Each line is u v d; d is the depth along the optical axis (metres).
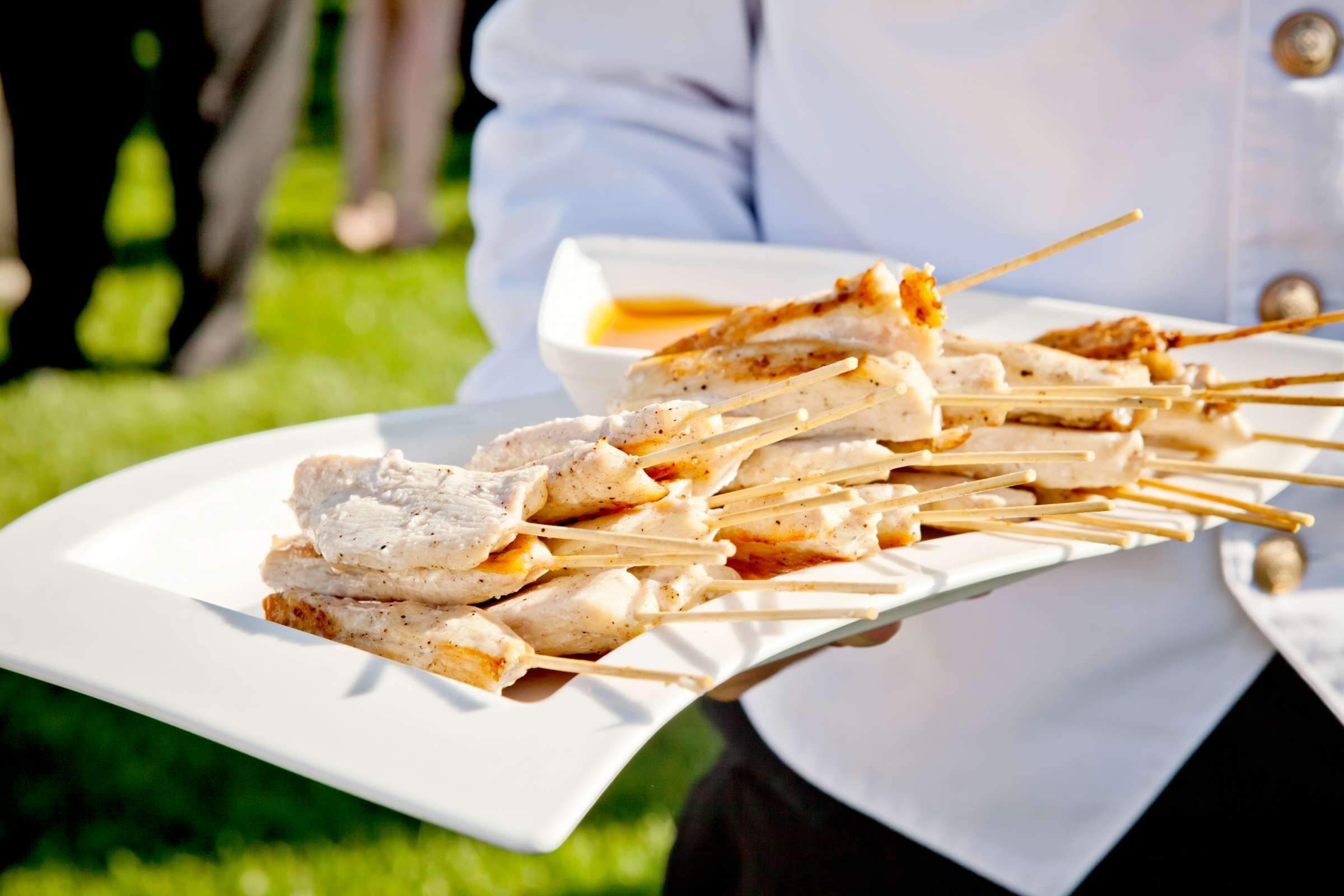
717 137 2.47
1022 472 1.29
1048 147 1.98
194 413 5.54
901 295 1.44
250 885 3.14
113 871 3.16
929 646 1.99
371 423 1.77
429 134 8.01
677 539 1.18
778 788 2.17
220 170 5.63
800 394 1.45
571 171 2.47
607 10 2.46
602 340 2.01
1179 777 1.88
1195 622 1.82
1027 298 1.96
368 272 7.72
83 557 1.41
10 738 3.69
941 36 2.02
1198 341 1.62
